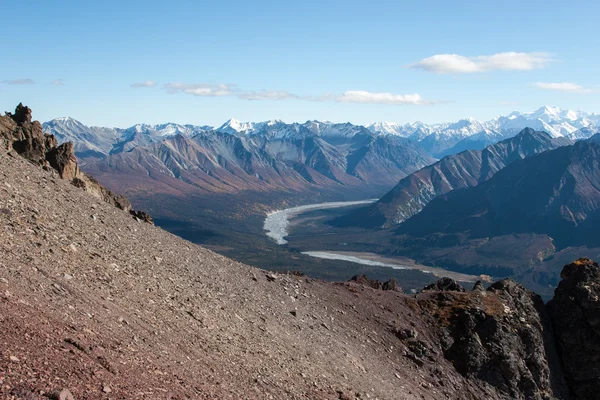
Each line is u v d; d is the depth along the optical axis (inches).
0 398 685.9
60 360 861.8
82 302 1185.4
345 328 2593.5
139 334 1208.2
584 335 3171.8
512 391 2824.8
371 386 2044.8
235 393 1214.9
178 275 1914.4
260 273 2711.6
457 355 2854.3
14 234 1365.7
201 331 1509.6
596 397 3046.3
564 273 3454.7
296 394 1480.1
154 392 946.1
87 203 2105.1
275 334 1939.0
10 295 997.8
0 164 1907.0
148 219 3038.9
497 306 3191.4
